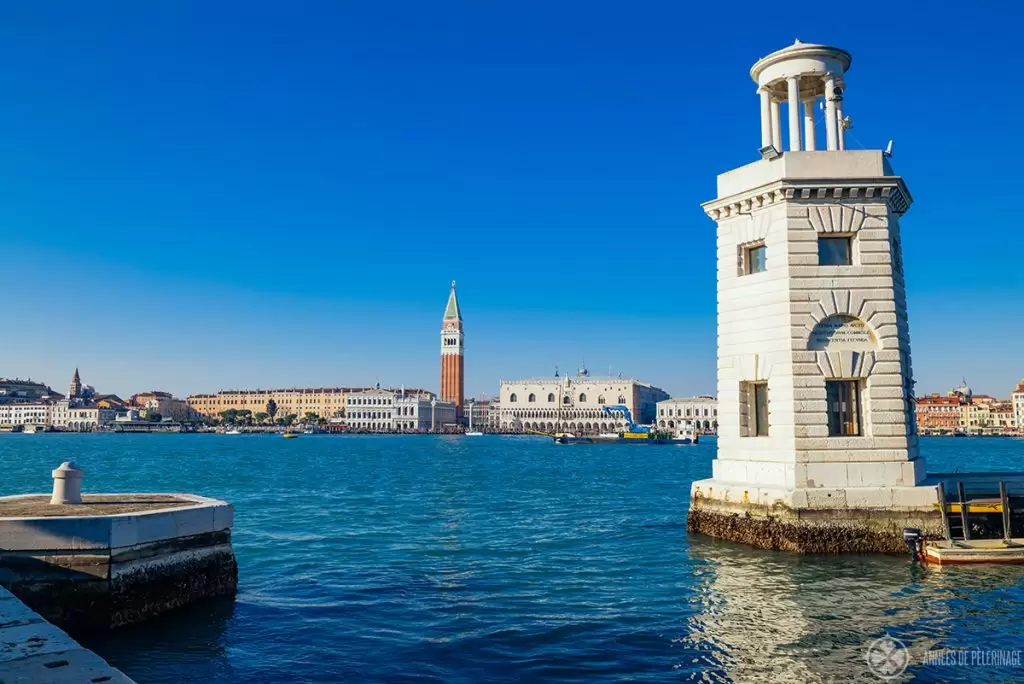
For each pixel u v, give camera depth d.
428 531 36.59
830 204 28.12
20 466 94.69
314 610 20.62
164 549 18.80
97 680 8.80
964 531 25.59
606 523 39.44
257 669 15.74
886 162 28.59
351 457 129.25
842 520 26.17
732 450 29.97
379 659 16.50
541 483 70.38
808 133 33.84
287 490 61.47
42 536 16.86
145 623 18.08
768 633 18.06
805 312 27.77
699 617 19.66
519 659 16.50
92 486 66.06
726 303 30.31
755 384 29.89
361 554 29.86
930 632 17.86
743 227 29.84
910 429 29.41
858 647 16.89
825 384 27.56
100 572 17.19
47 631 10.70
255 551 30.39
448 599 22.08
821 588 22.14
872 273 27.75
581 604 21.34
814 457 27.08
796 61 30.06
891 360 27.44
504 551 30.59
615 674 15.50
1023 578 22.94
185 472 86.25
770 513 27.17
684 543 31.11
